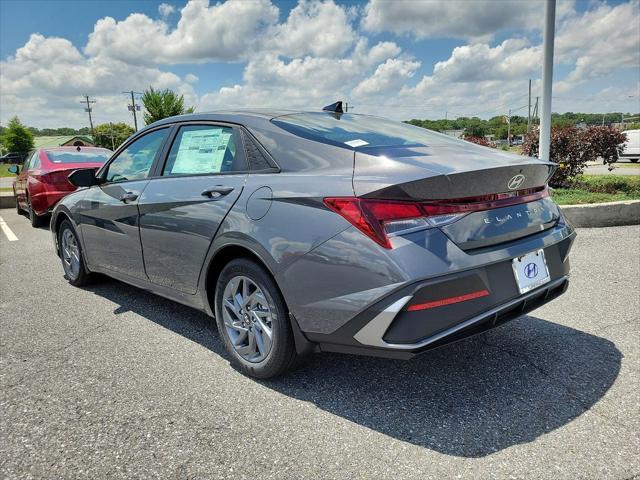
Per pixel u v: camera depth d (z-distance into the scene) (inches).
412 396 102.7
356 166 94.1
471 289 87.8
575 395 100.8
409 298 82.6
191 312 159.3
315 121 119.6
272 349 104.5
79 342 136.1
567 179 409.4
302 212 95.1
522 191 103.0
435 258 84.4
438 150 103.9
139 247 140.3
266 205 101.7
